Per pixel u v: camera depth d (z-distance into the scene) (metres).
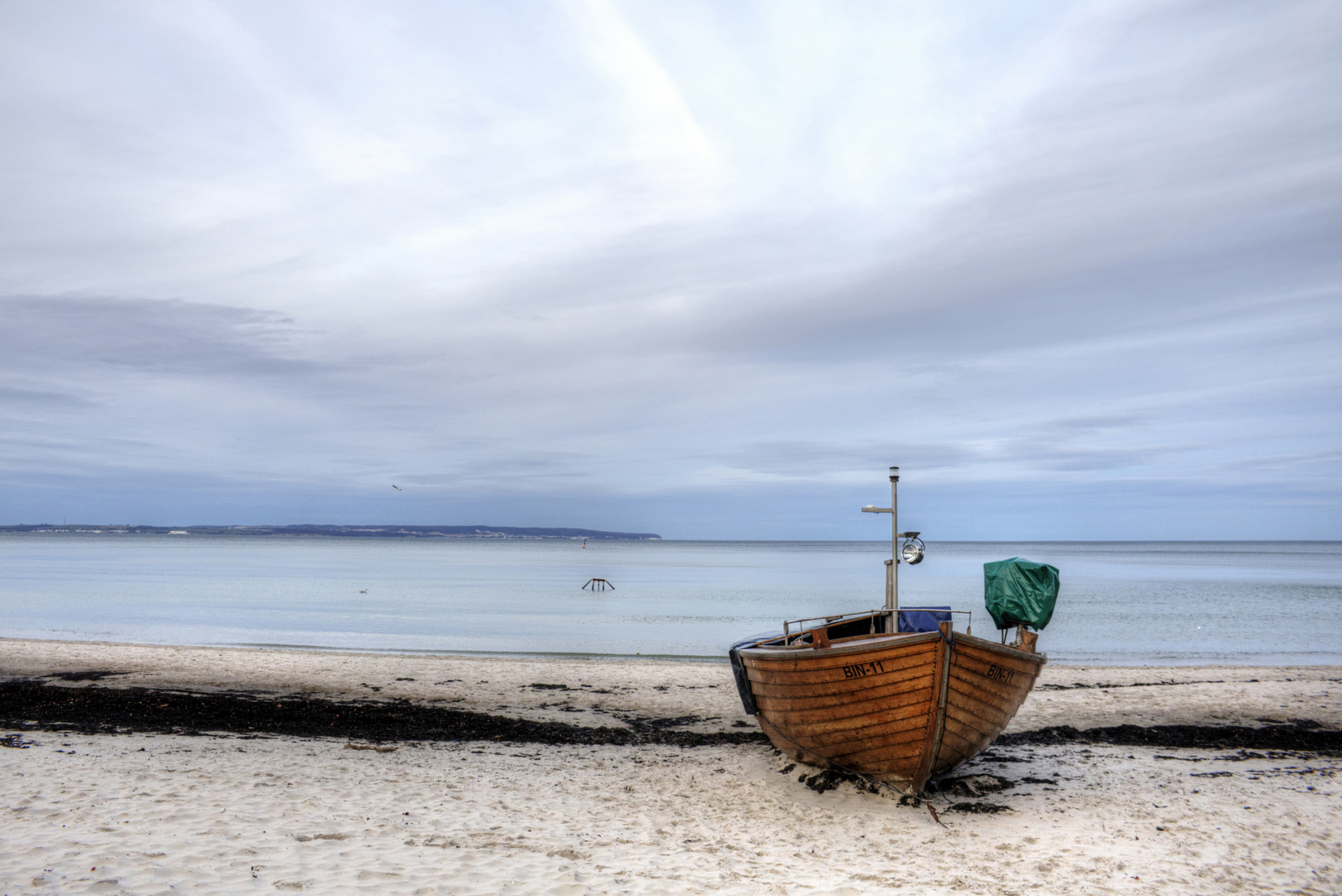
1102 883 7.46
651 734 14.56
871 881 7.36
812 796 10.52
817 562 114.50
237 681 18.77
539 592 53.56
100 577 64.38
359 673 19.95
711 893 6.95
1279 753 13.19
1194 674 20.77
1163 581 66.06
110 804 8.66
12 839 7.36
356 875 6.93
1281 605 43.25
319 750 12.58
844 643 10.93
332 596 49.09
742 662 11.39
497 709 16.52
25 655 21.75
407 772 11.34
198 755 11.80
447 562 112.12
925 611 12.34
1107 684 19.22
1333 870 7.81
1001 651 9.51
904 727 9.61
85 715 14.97
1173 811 9.84
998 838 8.80
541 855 7.80
